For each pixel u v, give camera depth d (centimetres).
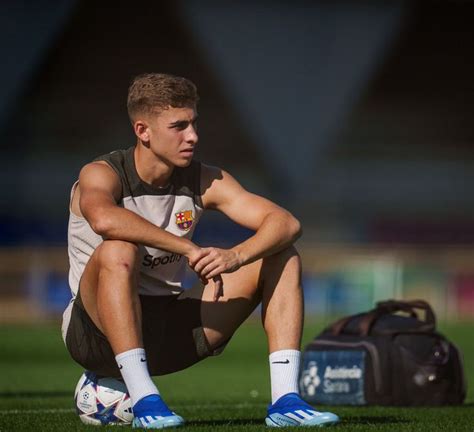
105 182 1234
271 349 1235
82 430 1220
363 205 9381
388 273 6088
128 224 1174
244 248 1214
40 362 3578
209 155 9419
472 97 9869
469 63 9706
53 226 8425
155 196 1270
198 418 1568
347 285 6122
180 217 1290
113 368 1282
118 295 1157
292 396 1216
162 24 9056
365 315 1877
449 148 9869
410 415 1574
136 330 1166
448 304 6222
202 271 1198
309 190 9194
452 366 1802
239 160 9425
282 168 8788
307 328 5162
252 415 1641
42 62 8456
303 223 9000
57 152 9200
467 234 9475
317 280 6206
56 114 9256
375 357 1791
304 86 8688
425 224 9406
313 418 1198
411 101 9888
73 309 1250
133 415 1228
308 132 8744
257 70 8588
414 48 9588
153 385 1162
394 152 9788
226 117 9412
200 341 1299
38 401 2033
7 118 8369
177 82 1228
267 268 1254
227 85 8612
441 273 6219
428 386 1775
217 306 1291
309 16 8656
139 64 9281
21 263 5919
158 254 1253
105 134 9356
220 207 1311
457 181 9694
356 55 8738
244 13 8512
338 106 8750
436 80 9800
